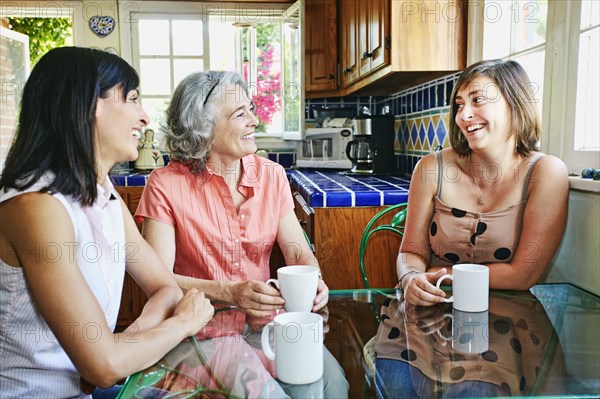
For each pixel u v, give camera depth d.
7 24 4.92
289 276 1.21
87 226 1.05
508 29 2.06
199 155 1.55
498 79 1.42
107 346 0.94
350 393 0.86
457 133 1.53
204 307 1.15
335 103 4.02
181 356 1.02
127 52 3.97
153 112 4.07
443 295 1.29
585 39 1.57
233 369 0.96
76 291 0.95
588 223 1.43
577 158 1.59
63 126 1.00
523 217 1.43
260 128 5.11
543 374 0.90
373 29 2.52
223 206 1.57
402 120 3.37
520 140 1.46
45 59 1.04
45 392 1.04
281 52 4.14
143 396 0.86
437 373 0.91
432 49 2.24
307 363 0.89
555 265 1.62
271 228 1.63
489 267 1.43
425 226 1.58
